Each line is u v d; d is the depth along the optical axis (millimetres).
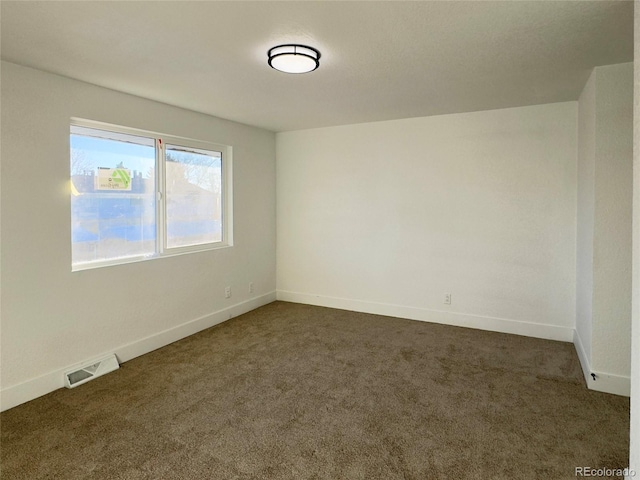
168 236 3811
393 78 2881
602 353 2756
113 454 2055
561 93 3316
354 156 4695
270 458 2027
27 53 2369
